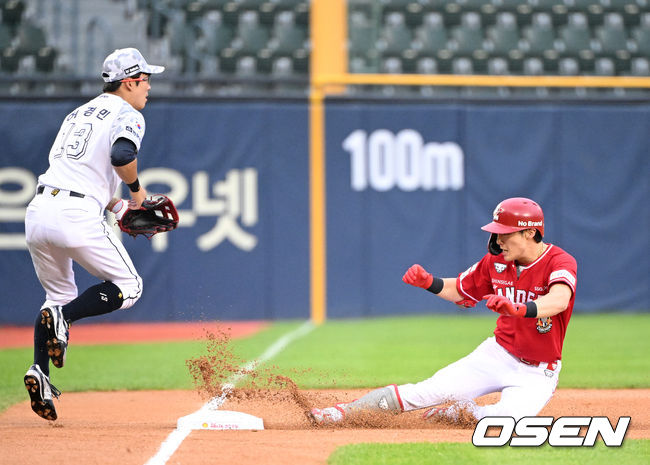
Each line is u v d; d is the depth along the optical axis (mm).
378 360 31016
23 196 45062
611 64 55094
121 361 31984
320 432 17641
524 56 54688
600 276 48000
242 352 33438
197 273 46125
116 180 19203
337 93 48406
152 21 54438
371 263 47094
